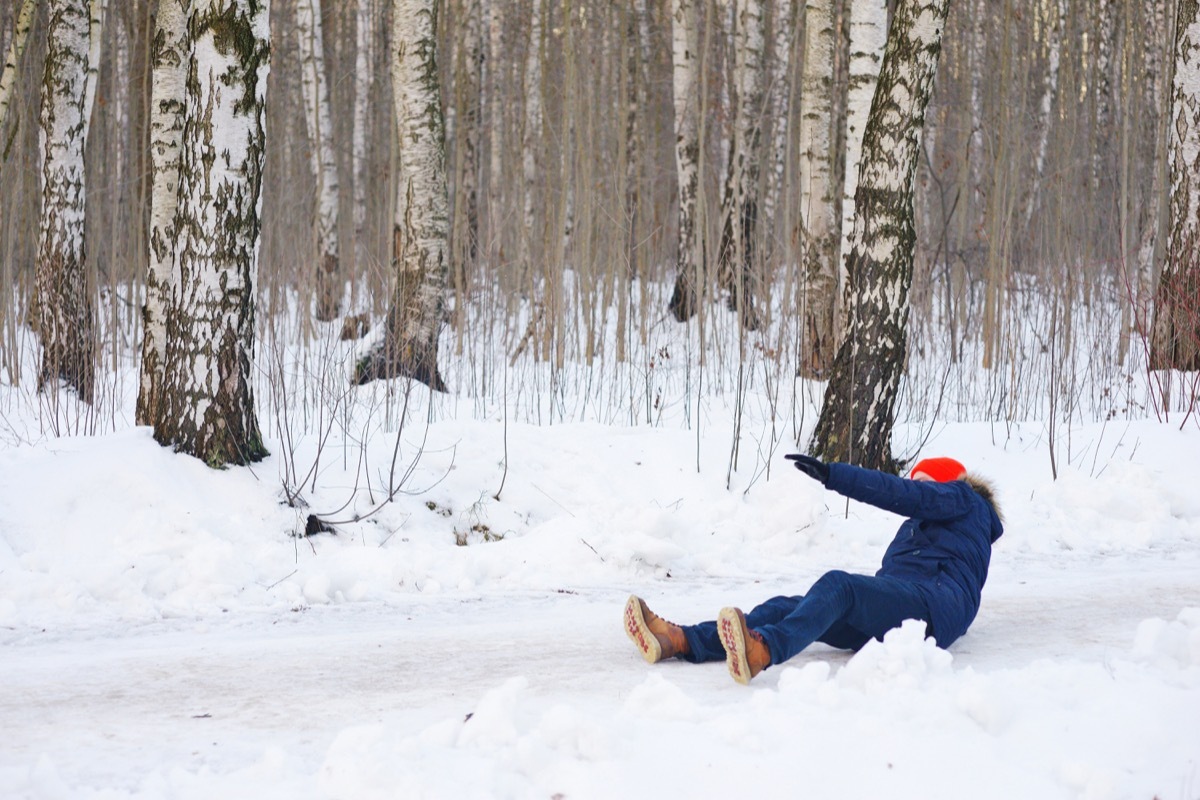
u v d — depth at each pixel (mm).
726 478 8773
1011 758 3318
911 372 13062
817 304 13258
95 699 4160
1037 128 20297
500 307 15352
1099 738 3441
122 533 6746
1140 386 12500
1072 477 8938
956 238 18953
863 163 9008
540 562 7020
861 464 8984
